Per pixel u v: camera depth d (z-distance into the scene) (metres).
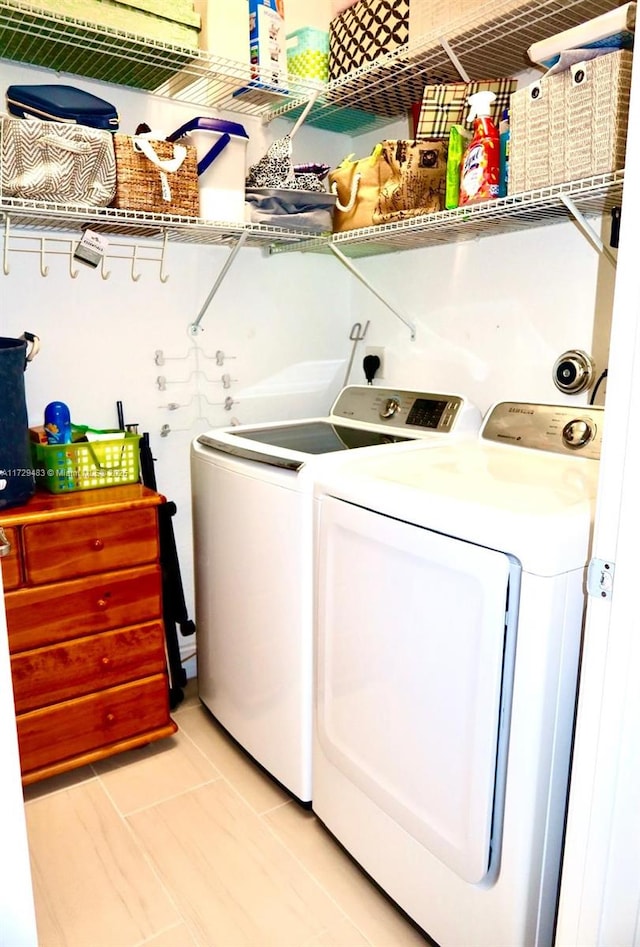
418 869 1.29
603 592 0.89
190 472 2.18
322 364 2.52
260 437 1.91
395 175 1.80
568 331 1.78
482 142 1.52
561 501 1.14
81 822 1.66
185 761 1.91
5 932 0.79
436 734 1.18
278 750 1.71
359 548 1.33
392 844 1.35
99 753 1.81
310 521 1.49
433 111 1.72
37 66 1.75
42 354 1.91
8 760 0.75
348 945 1.33
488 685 1.07
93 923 1.37
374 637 1.31
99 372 2.02
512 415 1.73
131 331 2.06
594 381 1.72
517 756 1.07
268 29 1.80
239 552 1.75
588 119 1.27
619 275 0.81
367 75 1.82
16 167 1.48
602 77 1.23
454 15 1.54
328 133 2.37
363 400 2.17
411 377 2.30
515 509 1.08
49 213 1.58
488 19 1.49
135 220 1.68
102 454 1.82
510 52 1.68
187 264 2.13
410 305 2.27
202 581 2.00
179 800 1.74
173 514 2.06
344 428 2.08
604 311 1.68
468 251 2.03
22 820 0.78
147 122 1.96
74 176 1.55
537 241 1.82
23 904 0.79
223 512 1.80
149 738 1.90
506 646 1.06
